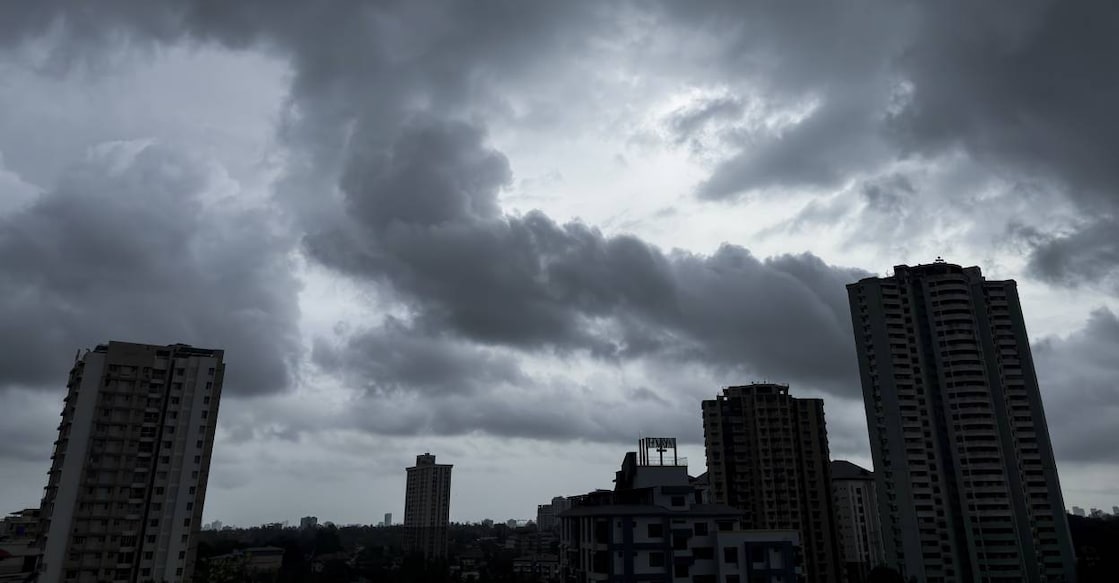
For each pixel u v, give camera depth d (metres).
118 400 113.88
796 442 150.50
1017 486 133.12
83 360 115.31
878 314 148.38
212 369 123.19
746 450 150.62
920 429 139.62
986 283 149.38
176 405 118.31
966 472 133.88
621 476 103.19
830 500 147.00
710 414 154.00
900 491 136.00
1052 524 131.00
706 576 87.19
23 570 101.31
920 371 143.88
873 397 145.12
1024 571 126.12
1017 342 144.62
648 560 83.31
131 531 109.50
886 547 136.62
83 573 104.38
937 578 128.88
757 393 153.88
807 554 141.88
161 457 114.75
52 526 104.62
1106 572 121.75
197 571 136.75
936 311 145.75
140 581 107.81
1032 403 139.88
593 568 86.19
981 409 136.25
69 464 108.19
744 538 88.06
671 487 91.69
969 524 130.88
